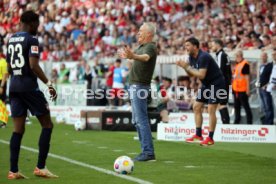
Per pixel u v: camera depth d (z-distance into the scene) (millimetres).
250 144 24641
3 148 22109
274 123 33156
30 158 19234
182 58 36312
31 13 15328
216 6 46875
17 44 15125
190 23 46281
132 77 18734
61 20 56188
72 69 46469
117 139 26406
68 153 20766
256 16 39375
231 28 39719
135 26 49594
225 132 25609
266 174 15781
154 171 16328
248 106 31641
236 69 31750
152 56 18469
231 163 18125
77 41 52438
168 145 23672
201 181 14578
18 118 15203
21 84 15055
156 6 51125
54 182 14422
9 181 14602
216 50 28594
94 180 14711
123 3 53812
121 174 15727
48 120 15344
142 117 18688
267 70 30875
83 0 57250
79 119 34188
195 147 22953
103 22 53562
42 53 53344
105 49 50406
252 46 35781
